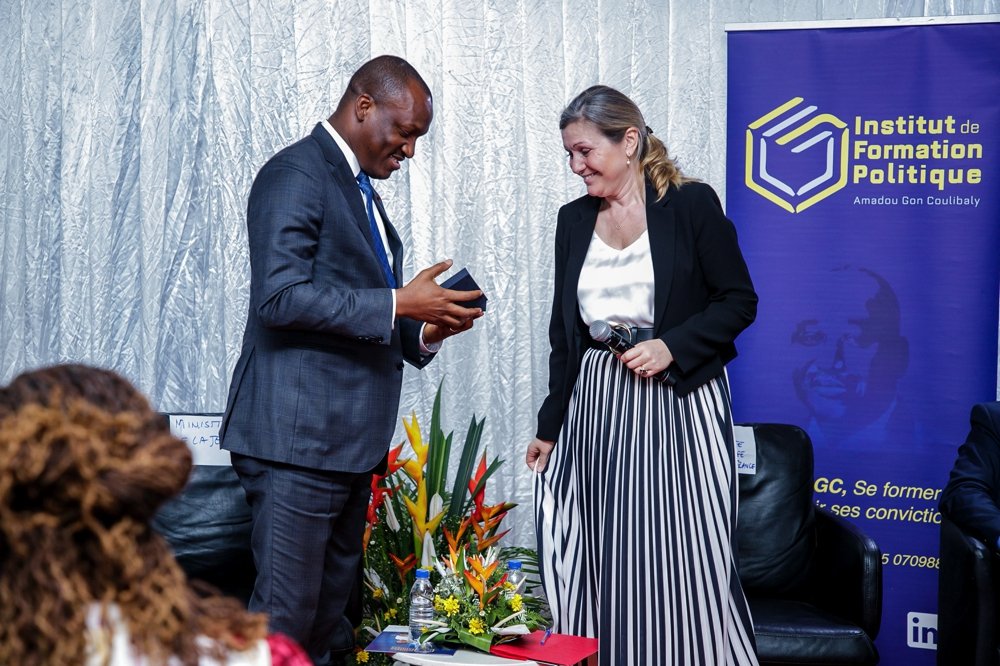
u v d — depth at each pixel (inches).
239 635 34.6
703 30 144.6
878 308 130.4
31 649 30.7
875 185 129.8
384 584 121.7
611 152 106.2
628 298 107.8
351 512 105.4
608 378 109.7
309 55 148.3
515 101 146.8
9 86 154.5
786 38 130.8
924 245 129.2
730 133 132.7
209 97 149.6
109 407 32.6
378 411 100.3
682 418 107.5
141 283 151.2
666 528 107.1
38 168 154.7
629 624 106.5
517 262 147.8
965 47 127.1
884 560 131.3
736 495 107.7
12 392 32.2
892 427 130.6
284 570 96.4
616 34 145.9
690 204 107.7
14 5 154.2
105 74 152.9
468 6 147.3
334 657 113.0
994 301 128.1
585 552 111.7
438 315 96.9
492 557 107.9
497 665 97.0
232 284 148.6
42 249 155.0
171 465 32.5
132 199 153.6
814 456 132.0
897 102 128.9
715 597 106.6
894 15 141.3
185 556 117.3
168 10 150.3
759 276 132.9
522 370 148.6
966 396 128.9
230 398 99.2
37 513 31.2
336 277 98.0
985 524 108.7
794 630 107.6
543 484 116.1
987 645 107.1
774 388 133.0
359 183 101.7
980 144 127.4
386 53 148.5
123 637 31.8
